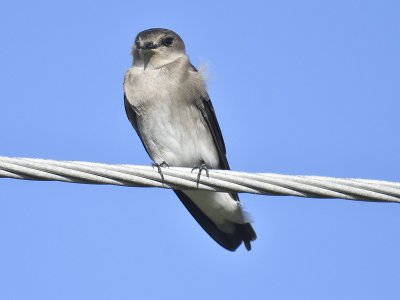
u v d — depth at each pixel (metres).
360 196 8.01
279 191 8.16
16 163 7.78
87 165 8.01
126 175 8.15
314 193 8.09
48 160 7.89
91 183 8.12
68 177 7.95
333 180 8.04
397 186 7.95
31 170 7.82
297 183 8.09
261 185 8.20
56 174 7.90
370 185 7.97
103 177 8.11
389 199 7.99
